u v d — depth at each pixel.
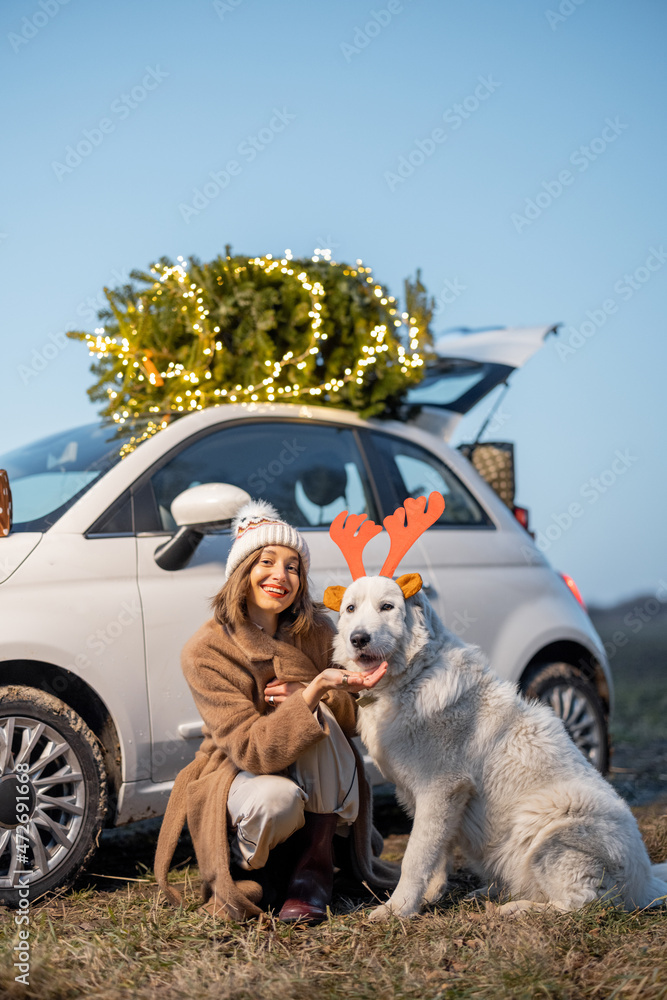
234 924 2.54
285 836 2.62
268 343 4.11
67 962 2.30
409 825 4.36
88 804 3.01
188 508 3.15
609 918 2.43
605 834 2.56
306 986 2.10
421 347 4.56
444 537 4.12
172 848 2.78
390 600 2.69
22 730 2.99
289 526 2.88
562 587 4.46
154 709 3.19
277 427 3.90
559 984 2.05
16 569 3.06
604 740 4.29
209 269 4.21
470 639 3.95
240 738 2.59
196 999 2.05
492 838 2.74
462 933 2.47
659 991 2.01
